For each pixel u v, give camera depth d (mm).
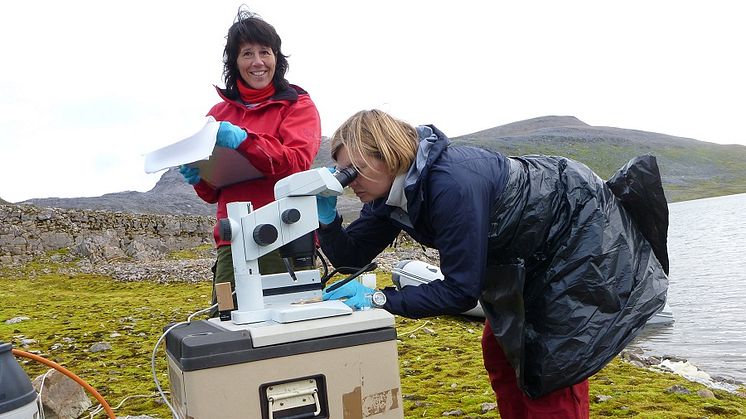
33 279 12609
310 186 2051
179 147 2131
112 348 5574
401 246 14688
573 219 2172
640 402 3592
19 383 1906
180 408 1868
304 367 1789
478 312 6672
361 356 1854
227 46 2895
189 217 17672
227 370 1716
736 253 23656
